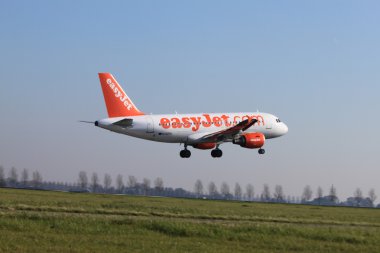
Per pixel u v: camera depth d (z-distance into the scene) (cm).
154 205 9862
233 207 10844
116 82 12938
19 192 12512
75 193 13512
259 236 6112
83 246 4997
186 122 13062
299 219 8344
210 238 5972
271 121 13888
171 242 5509
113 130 12719
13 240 5091
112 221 6550
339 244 5881
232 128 12888
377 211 12731
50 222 6303
